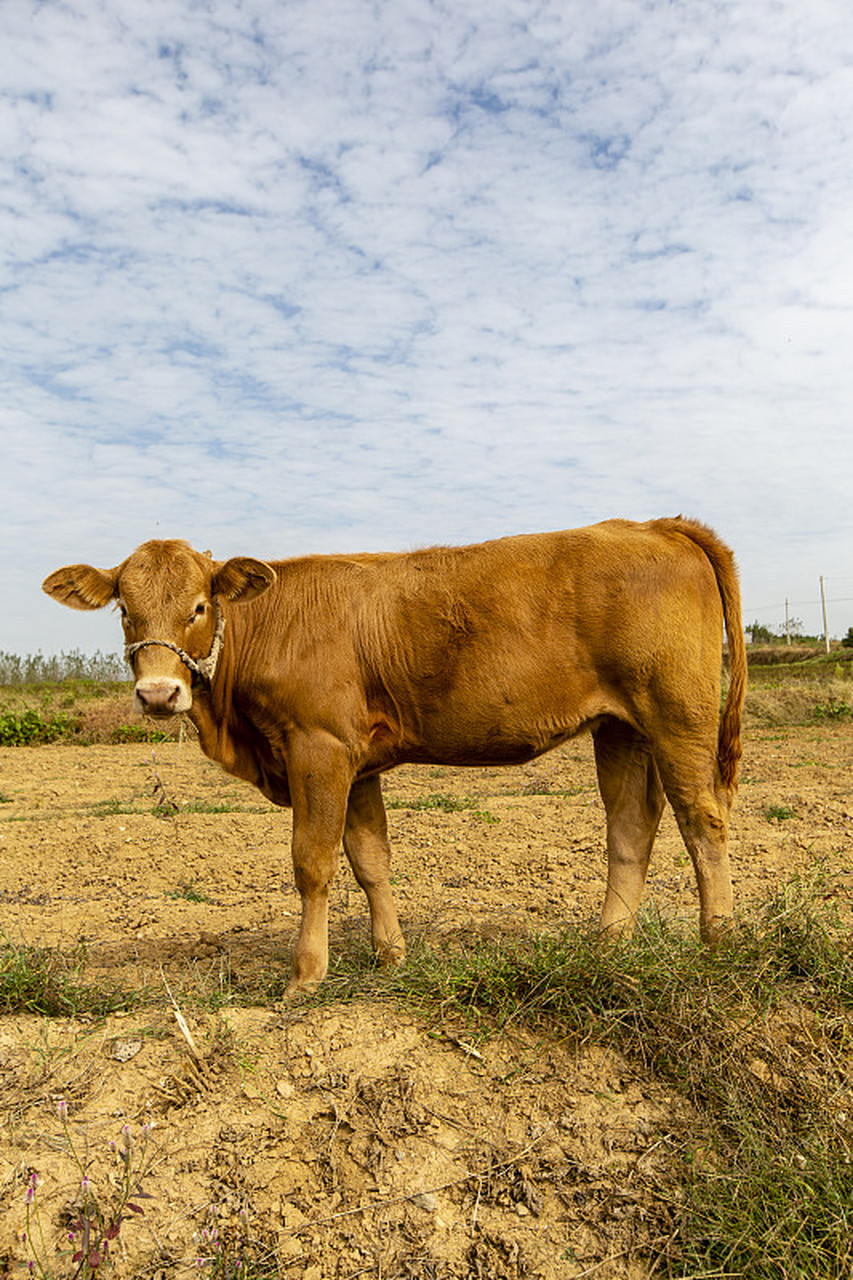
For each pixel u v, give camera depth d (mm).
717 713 5250
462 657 5137
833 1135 3738
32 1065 4082
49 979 4676
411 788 13734
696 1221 3436
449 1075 4059
